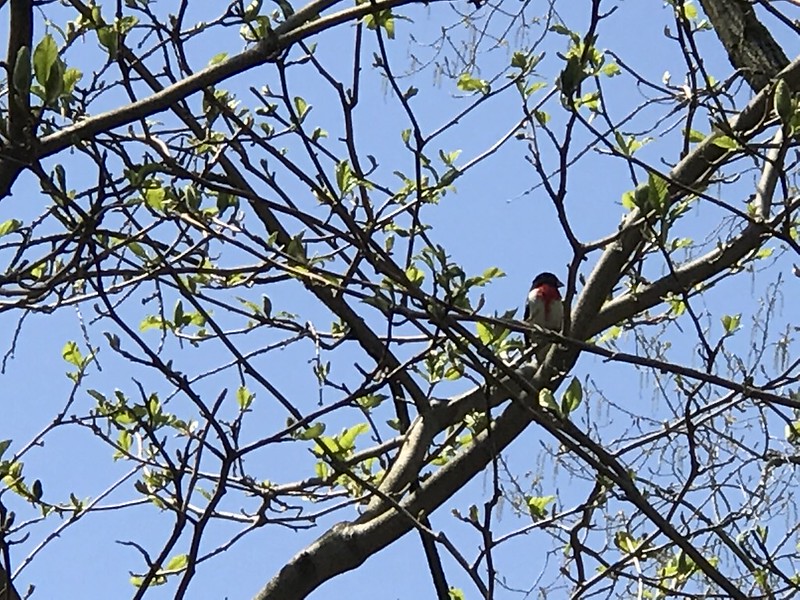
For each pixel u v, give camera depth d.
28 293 3.94
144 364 3.80
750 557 3.94
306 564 4.36
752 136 3.92
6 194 3.57
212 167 4.35
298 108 4.73
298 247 4.04
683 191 3.96
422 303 3.79
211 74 3.89
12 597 3.45
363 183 4.27
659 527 3.76
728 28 4.98
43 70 3.32
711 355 3.85
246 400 4.53
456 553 3.52
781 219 3.64
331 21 3.97
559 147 3.76
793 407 3.87
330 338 4.88
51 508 4.56
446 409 4.78
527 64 4.70
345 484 5.02
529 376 4.70
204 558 4.38
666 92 4.34
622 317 4.77
